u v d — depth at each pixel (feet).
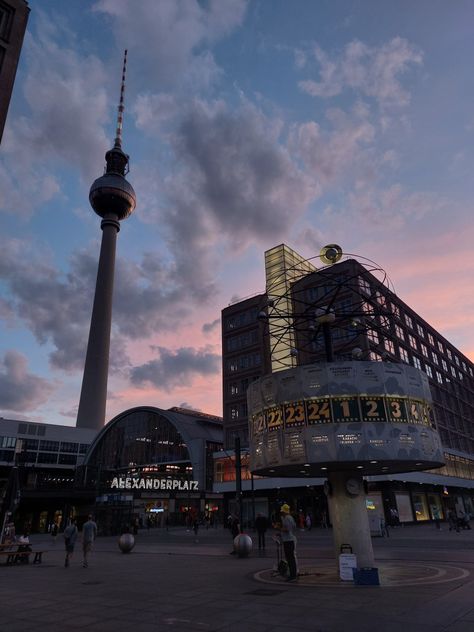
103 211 508.53
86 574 54.13
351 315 58.80
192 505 224.12
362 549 48.42
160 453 263.08
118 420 293.23
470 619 25.70
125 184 510.58
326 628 25.11
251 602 33.27
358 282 150.00
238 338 215.72
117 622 28.12
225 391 211.82
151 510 206.59
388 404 48.78
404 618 26.55
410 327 219.41
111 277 477.77
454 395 250.57
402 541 90.99
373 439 46.98
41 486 232.53
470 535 101.24
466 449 247.09
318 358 140.46
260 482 179.83
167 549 93.40
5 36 78.48
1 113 74.84
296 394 50.16
